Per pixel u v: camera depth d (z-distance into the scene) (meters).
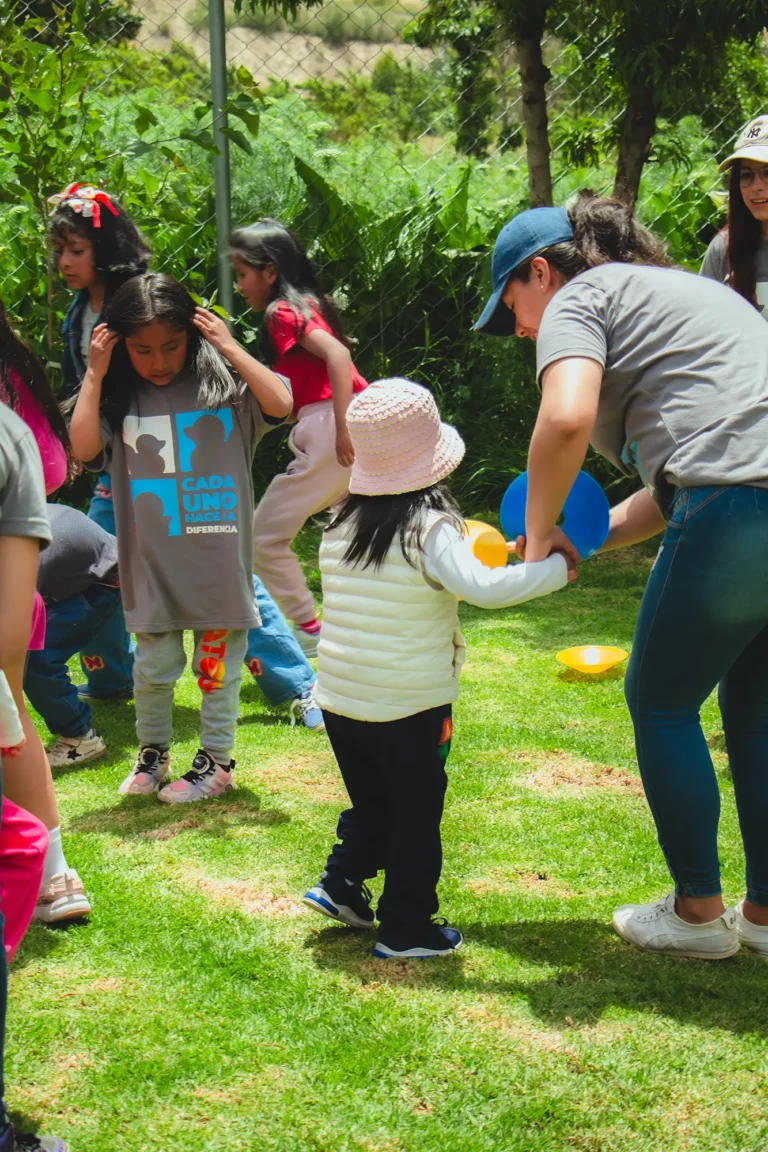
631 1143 1.95
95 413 3.24
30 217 5.98
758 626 2.38
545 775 3.56
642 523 2.78
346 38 7.31
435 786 2.47
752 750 2.53
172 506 3.30
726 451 2.29
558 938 2.62
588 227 2.53
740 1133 1.97
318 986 2.41
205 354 3.32
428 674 2.41
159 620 3.34
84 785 3.55
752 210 3.20
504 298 2.59
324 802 3.40
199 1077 2.11
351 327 6.80
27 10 5.72
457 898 2.80
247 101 5.34
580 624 5.26
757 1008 2.34
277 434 6.67
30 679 3.64
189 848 3.07
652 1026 2.27
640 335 2.37
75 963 2.50
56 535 3.63
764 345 2.39
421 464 2.42
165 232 6.41
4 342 2.38
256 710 4.25
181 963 2.50
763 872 2.56
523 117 6.59
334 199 6.67
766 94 7.15
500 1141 1.95
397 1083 2.09
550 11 6.44
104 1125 1.98
